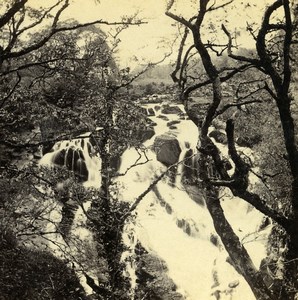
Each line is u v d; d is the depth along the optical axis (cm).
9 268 1112
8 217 1120
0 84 1277
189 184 2192
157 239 1953
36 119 1367
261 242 1694
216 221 883
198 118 992
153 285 1617
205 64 860
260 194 1423
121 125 1407
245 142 1764
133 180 2208
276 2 862
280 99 873
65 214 1537
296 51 1179
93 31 1404
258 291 839
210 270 1817
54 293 1189
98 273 1282
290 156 870
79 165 2164
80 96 1369
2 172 1260
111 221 1322
